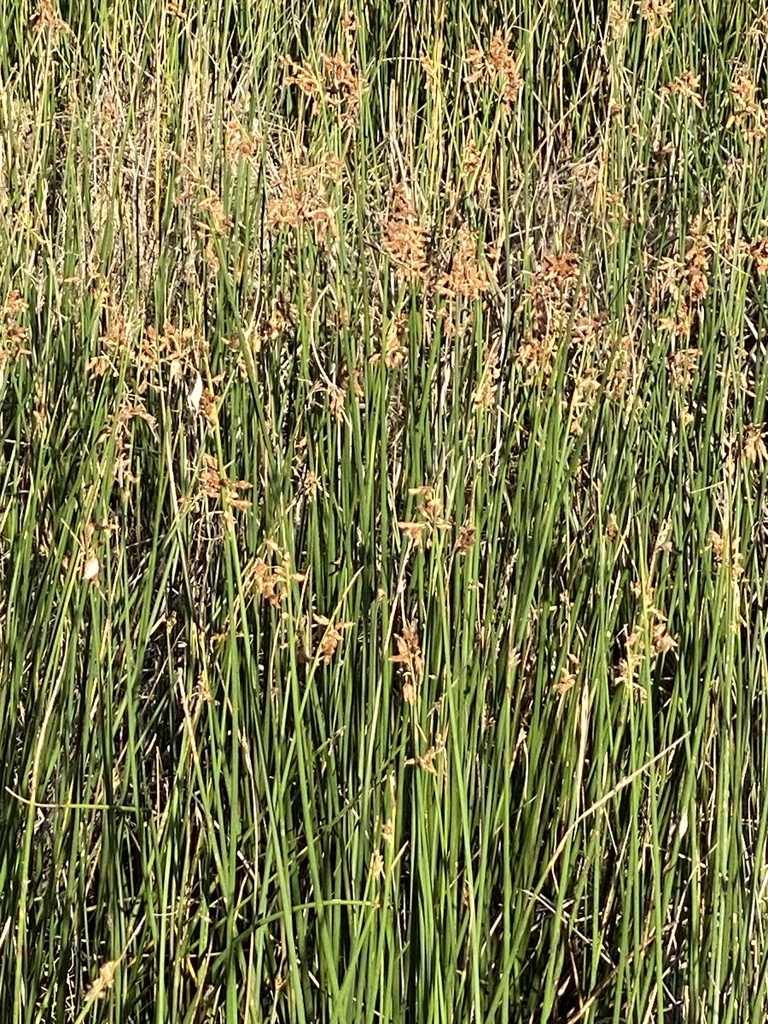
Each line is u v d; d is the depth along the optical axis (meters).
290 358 2.57
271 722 1.94
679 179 3.16
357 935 1.68
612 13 3.51
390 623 1.89
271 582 1.78
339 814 1.78
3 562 2.28
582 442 2.21
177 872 1.79
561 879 1.78
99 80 3.55
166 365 2.56
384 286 2.46
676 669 2.04
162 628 2.34
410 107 3.69
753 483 2.31
